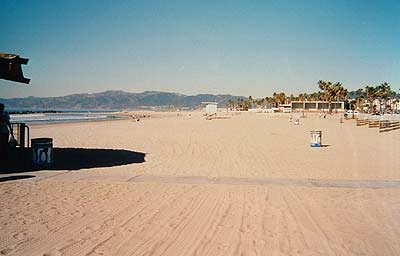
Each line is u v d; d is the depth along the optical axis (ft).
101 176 36.55
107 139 83.35
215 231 20.63
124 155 54.39
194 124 168.04
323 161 50.39
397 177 38.24
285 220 22.90
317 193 30.48
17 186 31.19
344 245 18.78
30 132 104.99
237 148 66.69
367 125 161.27
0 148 43.47
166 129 126.52
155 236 19.63
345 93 396.16
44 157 41.60
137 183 33.53
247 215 23.88
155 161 48.60
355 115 261.85
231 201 27.48
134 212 24.14
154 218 22.89
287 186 33.12
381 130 119.03
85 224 21.45
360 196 29.53
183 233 20.20
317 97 464.24
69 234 19.69
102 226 21.13
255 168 43.50
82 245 18.13
